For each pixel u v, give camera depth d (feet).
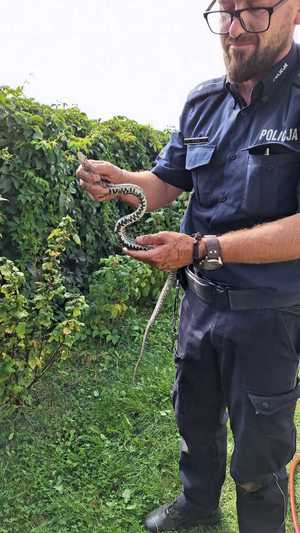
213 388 6.17
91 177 5.78
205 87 5.78
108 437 9.47
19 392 9.55
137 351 12.39
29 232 11.34
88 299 12.55
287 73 4.84
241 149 5.10
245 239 4.59
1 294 9.78
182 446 7.06
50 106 12.91
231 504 8.14
